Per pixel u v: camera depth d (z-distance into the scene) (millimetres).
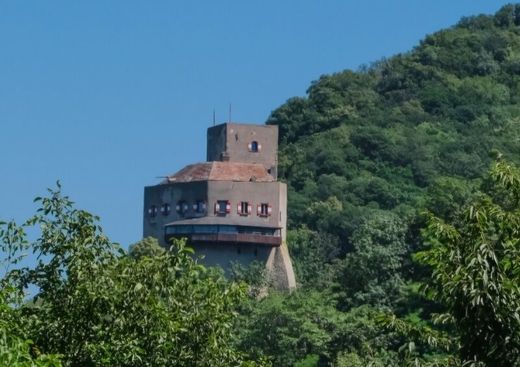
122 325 116125
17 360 91250
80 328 116562
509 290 94062
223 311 123875
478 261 95188
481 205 100625
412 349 97125
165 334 116812
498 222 99750
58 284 119375
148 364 116688
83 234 121125
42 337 115625
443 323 99750
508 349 93812
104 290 117438
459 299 95000
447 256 98188
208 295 123375
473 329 94562
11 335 95250
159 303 118750
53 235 120812
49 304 118688
